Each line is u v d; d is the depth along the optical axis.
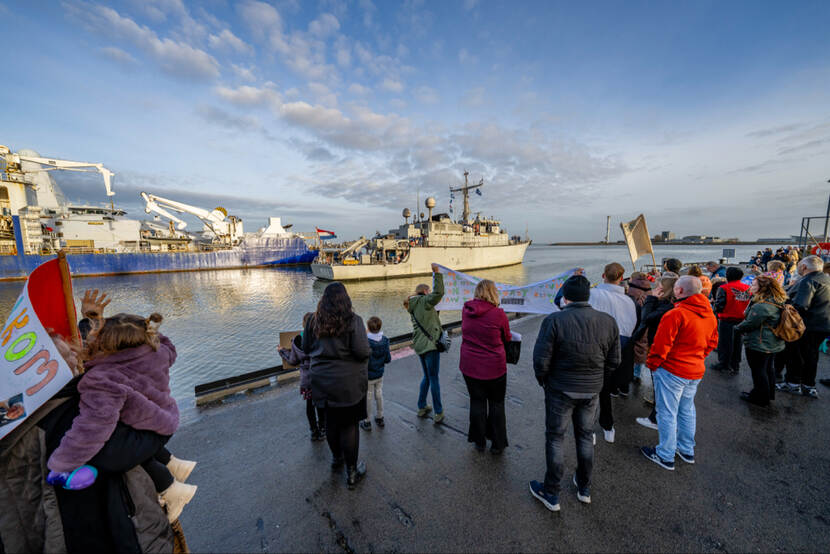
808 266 4.12
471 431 3.10
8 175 40.09
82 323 2.03
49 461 1.20
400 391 4.50
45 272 1.33
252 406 3.97
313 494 2.57
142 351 1.42
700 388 4.44
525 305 5.96
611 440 3.30
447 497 2.54
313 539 2.17
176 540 1.65
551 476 2.37
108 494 1.34
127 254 45.72
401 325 18.84
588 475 2.42
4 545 1.23
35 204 44.00
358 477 2.74
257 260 56.00
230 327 18.33
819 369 4.93
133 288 33.94
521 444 3.26
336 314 2.32
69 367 1.33
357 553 2.06
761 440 3.24
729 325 4.92
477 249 43.25
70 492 1.29
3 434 1.18
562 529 2.23
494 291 2.91
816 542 2.09
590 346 2.26
